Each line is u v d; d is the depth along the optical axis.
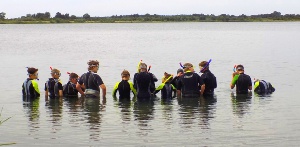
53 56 36.00
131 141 10.76
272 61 29.98
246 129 11.76
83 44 54.94
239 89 17.05
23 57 34.94
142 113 13.73
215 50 42.38
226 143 10.57
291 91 17.52
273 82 20.06
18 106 14.86
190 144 10.51
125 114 13.61
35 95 16.50
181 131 11.59
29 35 86.75
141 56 35.66
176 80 17.09
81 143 10.62
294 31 99.62
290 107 14.47
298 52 37.75
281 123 12.38
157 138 10.99
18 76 22.66
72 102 15.49
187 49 44.19
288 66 26.66
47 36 81.88
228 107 14.55
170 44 53.62
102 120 12.83
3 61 31.39
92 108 14.50
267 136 11.11
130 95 16.88
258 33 89.69
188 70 16.58
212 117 13.15
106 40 65.56
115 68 26.45
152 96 16.59
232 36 76.56
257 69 25.34
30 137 11.12
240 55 35.81
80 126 12.16
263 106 14.65
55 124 12.38
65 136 11.20
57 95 16.38
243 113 13.65
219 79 21.12
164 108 14.46
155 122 12.57
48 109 14.36
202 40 63.34
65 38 73.19
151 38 71.56
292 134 11.27
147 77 16.14
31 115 13.51
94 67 16.52
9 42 59.62
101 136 11.19
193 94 16.38
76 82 16.64
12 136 11.20
